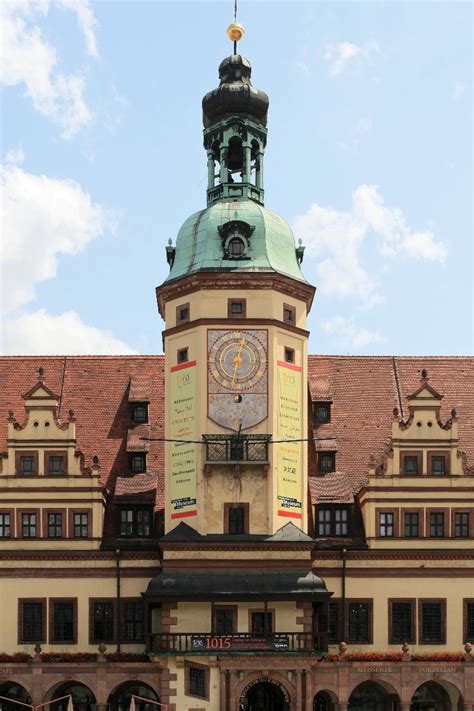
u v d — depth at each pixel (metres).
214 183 64.62
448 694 58.94
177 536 57.56
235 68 64.56
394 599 59.47
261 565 57.47
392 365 68.94
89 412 65.69
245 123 63.62
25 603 58.88
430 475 60.41
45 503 59.56
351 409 66.44
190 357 59.78
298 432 59.94
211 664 55.50
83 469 59.84
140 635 58.84
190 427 59.06
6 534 59.34
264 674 55.56
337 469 63.31
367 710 59.62
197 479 58.19
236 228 60.81
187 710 55.47
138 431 63.88
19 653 57.91
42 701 56.19
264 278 59.81
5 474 59.75
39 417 60.31
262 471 58.22
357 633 59.22
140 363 68.75
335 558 59.69
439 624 59.38
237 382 59.06
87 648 58.53
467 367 69.06
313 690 56.22
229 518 57.88
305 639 56.19
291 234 63.25
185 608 57.19
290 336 60.47
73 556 59.12
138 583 59.25
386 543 59.81
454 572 59.75
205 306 59.81
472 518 60.16
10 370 68.00
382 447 64.50
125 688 58.78
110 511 60.78
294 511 58.94
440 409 63.22
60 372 68.00
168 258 62.97
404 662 56.94
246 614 57.22
